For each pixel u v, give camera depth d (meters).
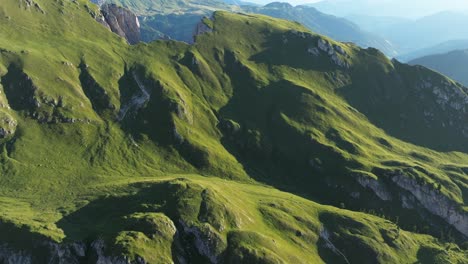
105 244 158.75
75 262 159.38
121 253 152.62
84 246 162.75
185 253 168.25
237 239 173.00
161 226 167.75
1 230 171.12
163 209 182.25
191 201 185.38
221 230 176.25
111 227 170.12
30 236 166.00
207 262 167.25
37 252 161.50
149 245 159.88
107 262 153.00
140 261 152.12
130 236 160.25
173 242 167.50
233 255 166.38
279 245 180.75
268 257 166.75
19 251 162.88
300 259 179.62
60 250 160.00
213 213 180.88
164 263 155.75
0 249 165.38
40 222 176.38
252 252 167.12
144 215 173.00
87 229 174.12
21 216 181.62
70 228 174.88
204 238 170.12
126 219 173.00
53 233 167.12
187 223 174.75
